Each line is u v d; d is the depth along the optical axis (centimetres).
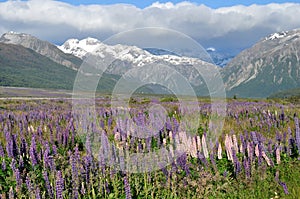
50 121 2025
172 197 1073
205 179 1110
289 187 1159
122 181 1087
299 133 1394
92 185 1024
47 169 1092
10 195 935
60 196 953
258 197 1105
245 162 1195
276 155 1320
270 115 2142
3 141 1535
